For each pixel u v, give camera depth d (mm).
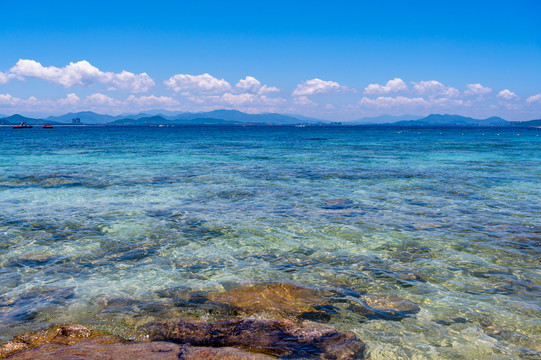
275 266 8711
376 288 7504
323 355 5059
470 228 11734
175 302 6793
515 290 7422
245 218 12906
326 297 7055
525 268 8555
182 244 10242
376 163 30344
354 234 11156
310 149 47469
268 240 10617
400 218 12977
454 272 8336
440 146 55062
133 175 22406
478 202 15523
